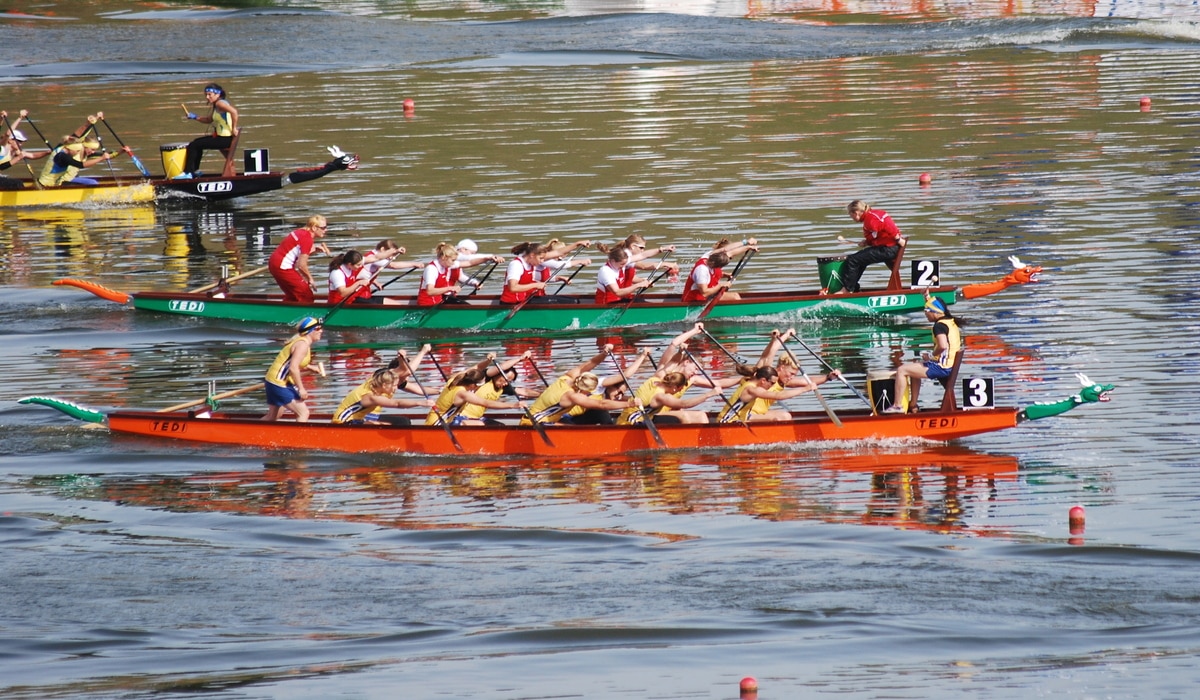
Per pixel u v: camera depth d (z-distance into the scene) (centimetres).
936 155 14812
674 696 4700
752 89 18850
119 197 14125
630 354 9150
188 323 10112
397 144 16175
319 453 7356
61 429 7662
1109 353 8638
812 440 7288
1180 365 8312
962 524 6184
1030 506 6369
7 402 8238
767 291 10344
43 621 5369
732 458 7150
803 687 4738
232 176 13738
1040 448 7169
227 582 5706
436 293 9719
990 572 5656
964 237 11694
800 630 5191
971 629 5169
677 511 6425
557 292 10181
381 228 12681
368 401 7344
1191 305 9525
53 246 12606
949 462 7019
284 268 9938
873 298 9700
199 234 12975
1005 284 9544
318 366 7619
